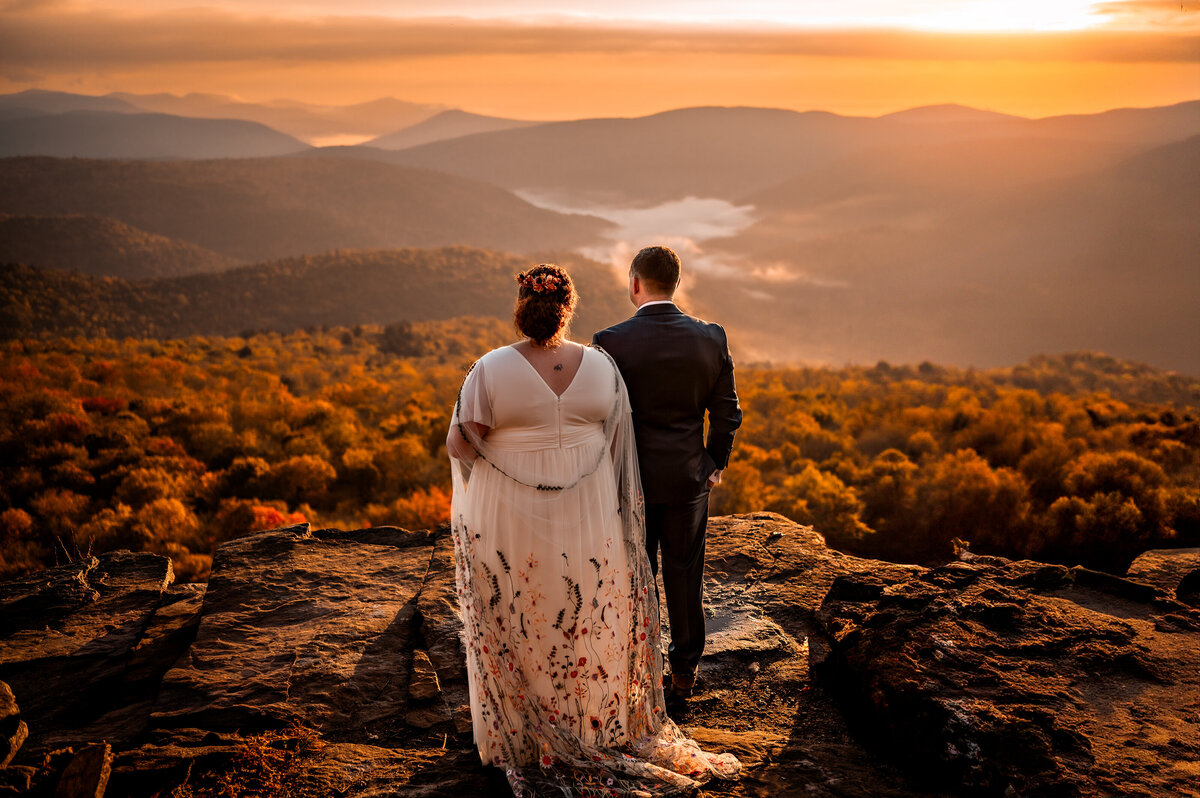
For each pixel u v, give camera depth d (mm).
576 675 2578
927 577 3402
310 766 2549
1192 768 2135
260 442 22281
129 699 3100
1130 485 13016
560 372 2543
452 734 2807
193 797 2393
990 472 13859
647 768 2469
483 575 2576
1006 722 2324
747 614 3666
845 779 2463
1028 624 2883
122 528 15047
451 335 122375
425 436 24703
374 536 4629
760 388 40219
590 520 2572
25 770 2439
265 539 4523
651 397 2709
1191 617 3041
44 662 3334
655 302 2775
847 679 2928
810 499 14508
